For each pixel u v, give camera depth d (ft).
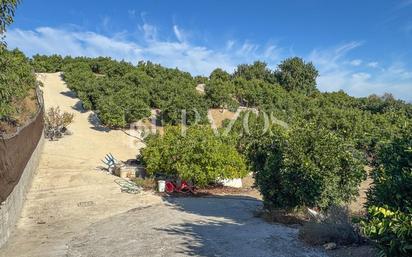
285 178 32.99
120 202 42.32
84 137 86.94
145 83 119.85
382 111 135.54
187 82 139.64
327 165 32.07
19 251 26.13
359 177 32.45
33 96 93.04
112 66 149.59
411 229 12.39
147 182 52.42
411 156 17.49
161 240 27.89
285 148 33.65
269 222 34.12
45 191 46.44
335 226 26.50
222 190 53.06
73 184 50.62
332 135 33.19
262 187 35.76
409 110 131.23
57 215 36.32
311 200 32.27
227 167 50.83
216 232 30.30
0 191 26.50
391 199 15.78
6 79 42.14
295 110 121.70
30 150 48.24
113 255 24.82
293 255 24.32
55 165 62.28
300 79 200.03
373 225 13.30
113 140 87.71
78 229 31.63
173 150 51.29
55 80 142.61
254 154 37.11
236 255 24.43
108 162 63.21
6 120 62.34
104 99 100.17
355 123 85.71
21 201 37.45
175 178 53.31
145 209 39.47
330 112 94.89
